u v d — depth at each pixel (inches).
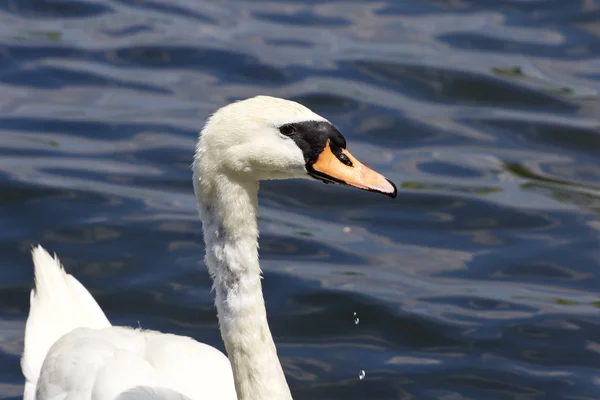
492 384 447.2
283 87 709.9
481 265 537.3
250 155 320.8
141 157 627.8
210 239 333.1
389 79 727.7
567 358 463.5
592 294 512.1
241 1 850.1
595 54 767.7
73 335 413.7
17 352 469.4
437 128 674.8
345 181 324.2
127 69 732.0
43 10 815.7
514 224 574.6
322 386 447.8
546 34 796.6
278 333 484.4
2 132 648.4
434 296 508.4
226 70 732.7
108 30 786.2
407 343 476.4
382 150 647.8
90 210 570.3
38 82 711.7
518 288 517.3
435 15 829.2
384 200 598.2
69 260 529.3
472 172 624.7
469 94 715.4
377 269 531.5
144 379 378.3
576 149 656.4
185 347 398.0
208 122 324.8
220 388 385.1
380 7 843.4
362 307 498.6
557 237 561.3
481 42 781.9
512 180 618.8
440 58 755.4
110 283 514.3
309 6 842.8
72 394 383.6
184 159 625.9
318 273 526.3
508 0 849.5
